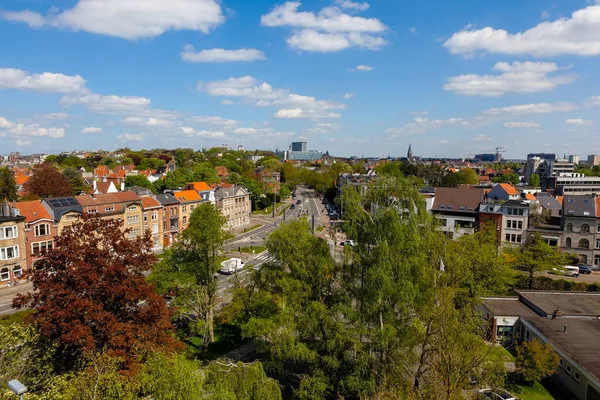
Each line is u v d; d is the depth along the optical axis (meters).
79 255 24.33
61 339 21.38
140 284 25.39
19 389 16.22
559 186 118.88
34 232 55.69
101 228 26.52
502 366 25.06
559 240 65.38
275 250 30.94
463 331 21.81
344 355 27.31
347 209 27.94
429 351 24.73
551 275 59.47
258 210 130.00
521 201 69.06
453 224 73.56
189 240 35.84
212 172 134.12
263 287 33.47
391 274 25.70
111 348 22.70
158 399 18.41
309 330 27.53
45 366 21.09
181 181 117.31
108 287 23.58
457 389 19.62
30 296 24.39
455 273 27.75
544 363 29.17
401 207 27.77
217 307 44.81
